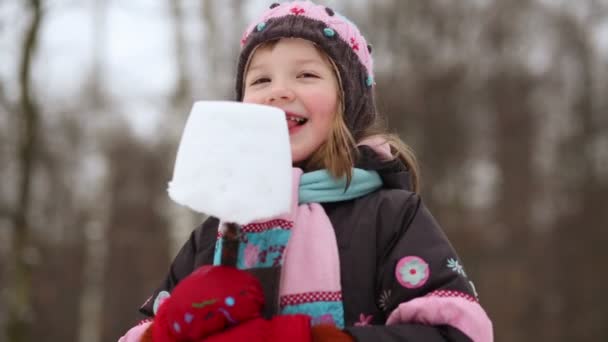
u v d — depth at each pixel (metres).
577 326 20.97
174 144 9.70
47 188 18.77
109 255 24.17
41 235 18.80
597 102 24.67
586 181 23.30
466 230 22.02
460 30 24.42
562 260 21.91
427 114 22.88
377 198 1.94
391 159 2.02
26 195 9.76
